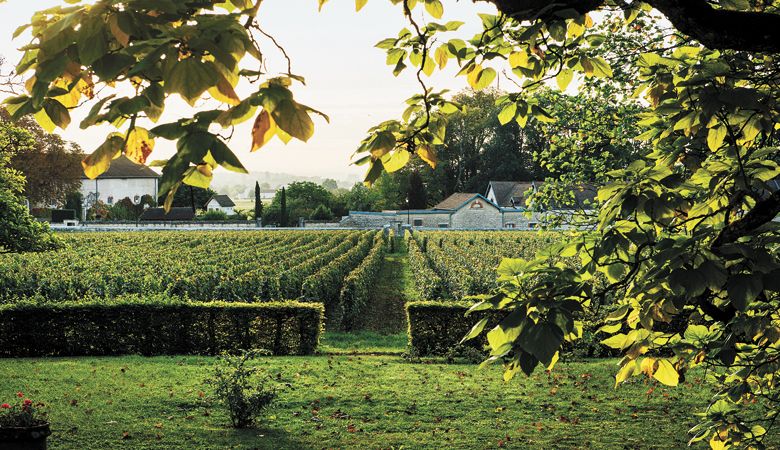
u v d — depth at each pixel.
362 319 27.00
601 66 4.30
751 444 4.60
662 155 4.70
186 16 1.96
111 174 120.88
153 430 11.38
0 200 20.05
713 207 4.19
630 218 3.82
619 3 3.76
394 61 4.00
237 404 11.62
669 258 3.03
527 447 10.88
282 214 99.56
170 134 1.80
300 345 19.16
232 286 24.83
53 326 18.55
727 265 3.16
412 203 100.06
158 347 18.89
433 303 18.84
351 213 92.31
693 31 2.90
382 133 3.05
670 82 4.19
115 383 14.51
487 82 4.02
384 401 13.43
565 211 12.37
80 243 52.84
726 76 3.53
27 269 28.97
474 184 103.81
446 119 3.80
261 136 1.94
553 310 3.06
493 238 61.59
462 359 17.94
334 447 10.75
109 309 18.72
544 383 14.76
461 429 11.80
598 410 12.84
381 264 48.66
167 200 1.81
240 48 1.88
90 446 10.54
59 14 1.91
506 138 101.62
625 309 4.06
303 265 33.38
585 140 11.90
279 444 10.84
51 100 1.99
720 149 4.46
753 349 4.52
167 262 34.75
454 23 3.69
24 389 13.83
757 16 2.81
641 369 4.19
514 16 3.54
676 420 12.17
